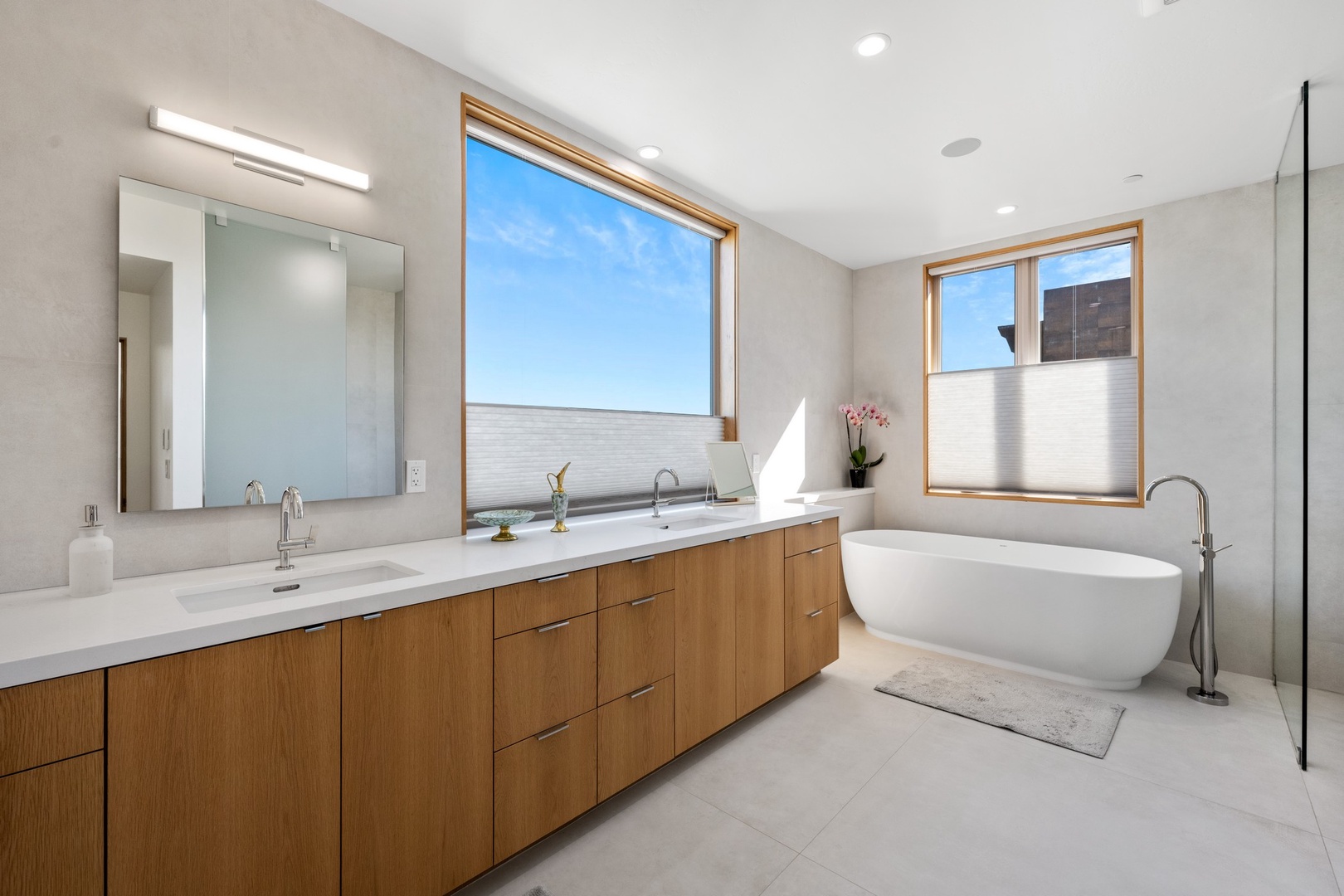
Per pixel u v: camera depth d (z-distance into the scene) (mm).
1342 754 2291
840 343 4484
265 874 1211
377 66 2014
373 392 1973
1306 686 2191
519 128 2461
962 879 1651
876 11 1909
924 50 2100
